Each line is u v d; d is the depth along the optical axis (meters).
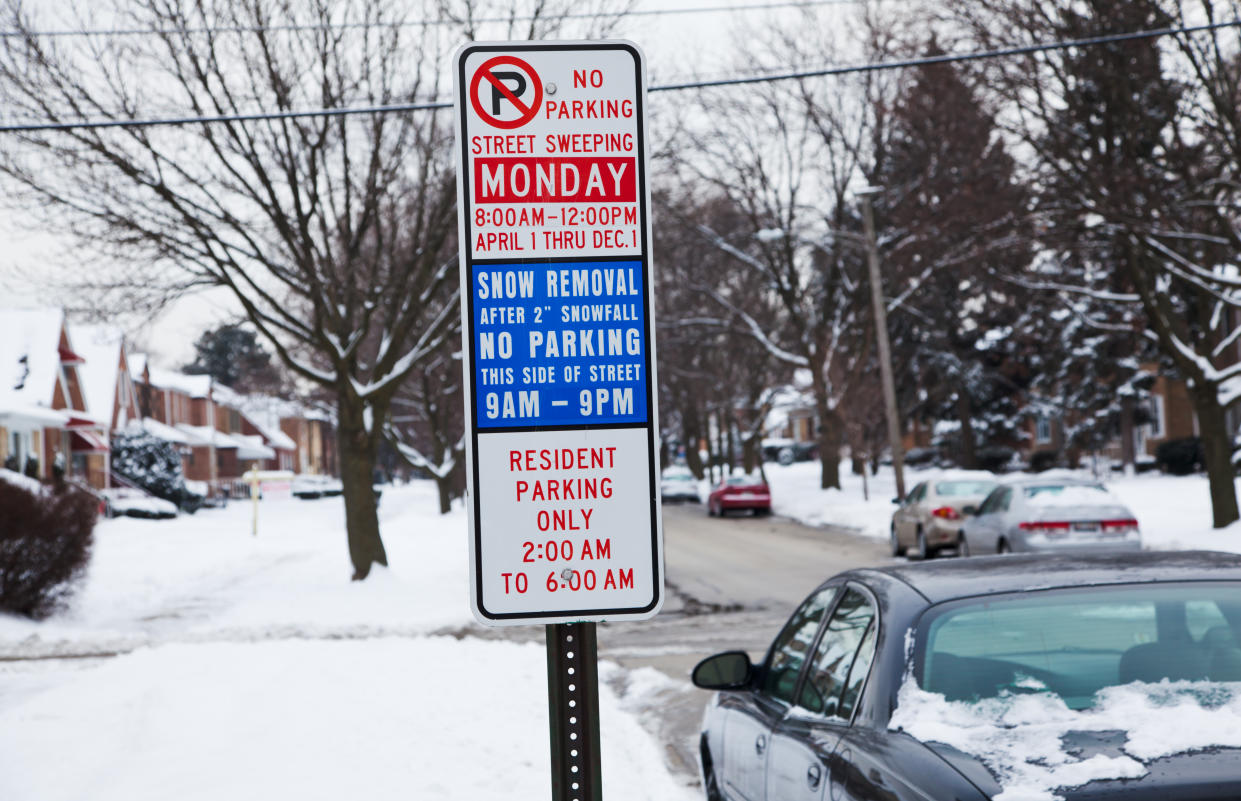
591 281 3.43
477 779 7.48
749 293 51.62
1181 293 37.03
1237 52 19.95
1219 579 4.04
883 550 26.72
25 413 41.53
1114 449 57.72
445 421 49.62
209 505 65.94
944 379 55.34
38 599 18.14
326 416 53.75
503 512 3.38
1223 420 23.23
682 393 67.31
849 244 42.44
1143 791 2.93
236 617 18.62
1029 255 28.45
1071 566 4.29
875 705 3.81
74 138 19.41
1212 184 20.92
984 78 21.66
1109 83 20.56
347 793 7.14
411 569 24.61
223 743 8.43
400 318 22.95
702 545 29.72
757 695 5.53
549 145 3.45
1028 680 3.68
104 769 7.81
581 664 3.41
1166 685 3.61
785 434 109.12
